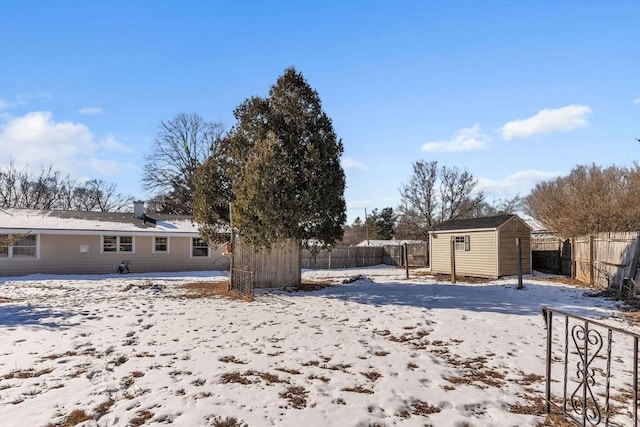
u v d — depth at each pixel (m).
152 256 23.41
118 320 8.59
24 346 6.45
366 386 4.93
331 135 14.10
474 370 5.71
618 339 7.59
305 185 13.16
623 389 5.08
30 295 12.87
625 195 20.45
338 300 11.95
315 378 5.16
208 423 3.83
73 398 4.36
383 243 44.44
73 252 21.47
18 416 3.93
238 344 6.68
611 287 13.44
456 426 3.96
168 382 4.84
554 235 25.70
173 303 11.12
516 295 13.16
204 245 24.98
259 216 12.41
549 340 4.37
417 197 37.50
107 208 46.16
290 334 7.43
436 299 12.21
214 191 15.55
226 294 13.17
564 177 26.38
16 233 19.80
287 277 15.20
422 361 5.98
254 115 14.39
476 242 20.41
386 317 9.34
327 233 14.09
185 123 38.50
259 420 3.92
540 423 4.10
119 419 3.87
